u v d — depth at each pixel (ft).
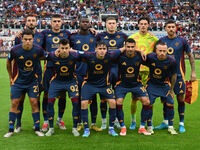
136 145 16.35
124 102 30.45
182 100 19.88
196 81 20.38
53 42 20.67
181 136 18.33
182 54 20.20
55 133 19.02
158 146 16.20
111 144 16.52
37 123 18.69
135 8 143.33
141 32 21.29
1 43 107.24
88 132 18.42
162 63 18.31
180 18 136.87
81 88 18.66
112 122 18.67
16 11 131.95
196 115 24.54
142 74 21.04
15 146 16.19
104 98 18.72
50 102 18.40
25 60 17.92
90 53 17.94
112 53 18.22
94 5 142.51
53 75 19.01
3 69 61.41
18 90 18.37
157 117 23.88
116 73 20.30
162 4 147.54
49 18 126.52
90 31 21.31
